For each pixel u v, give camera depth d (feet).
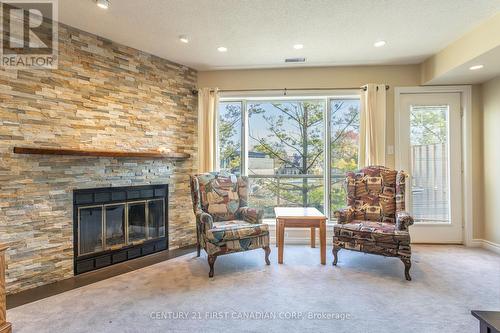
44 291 7.54
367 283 7.95
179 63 11.91
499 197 10.71
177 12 7.91
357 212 10.43
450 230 11.81
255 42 9.87
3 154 7.27
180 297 7.13
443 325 5.84
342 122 12.66
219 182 10.91
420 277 8.36
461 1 7.29
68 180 8.55
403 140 11.89
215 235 8.59
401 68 11.94
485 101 11.30
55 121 8.36
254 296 7.18
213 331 5.64
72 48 8.75
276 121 13.14
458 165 11.74
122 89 10.09
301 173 13.05
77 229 8.79
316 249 11.27
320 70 12.26
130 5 7.54
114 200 9.75
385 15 8.03
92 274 8.75
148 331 5.64
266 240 9.50
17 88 7.58
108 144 9.68
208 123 12.26
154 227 11.16
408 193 11.89
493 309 6.52
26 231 7.68
